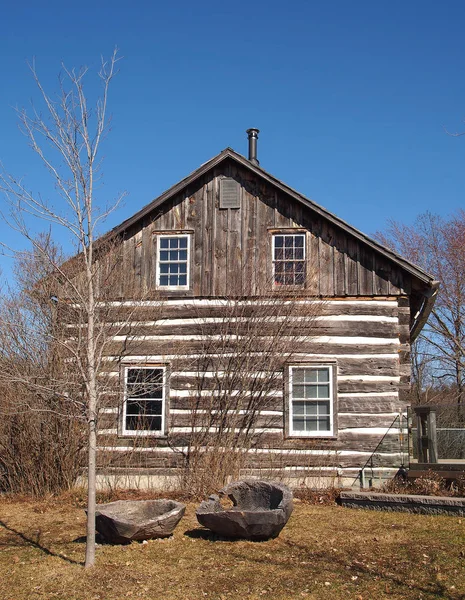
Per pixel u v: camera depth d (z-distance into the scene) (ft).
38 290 43.42
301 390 47.32
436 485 39.50
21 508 40.81
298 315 47.39
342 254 48.39
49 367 41.81
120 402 45.96
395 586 23.95
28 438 44.98
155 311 48.60
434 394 123.44
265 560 27.37
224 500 40.96
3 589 24.25
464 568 25.86
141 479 46.68
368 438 45.83
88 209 27.45
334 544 30.04
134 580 24.88
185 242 50.78
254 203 50.08
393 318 47.34
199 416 47.16
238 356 47.29
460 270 110.83
